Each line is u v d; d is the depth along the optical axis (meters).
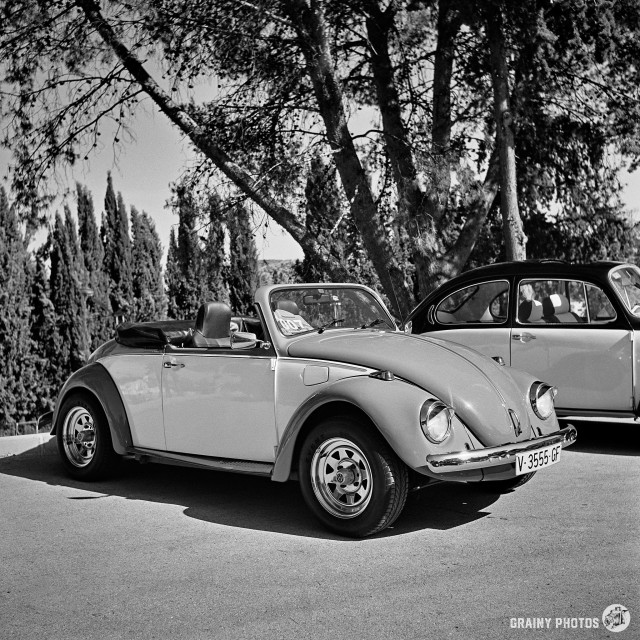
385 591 3.87
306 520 5.23
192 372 5.71
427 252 13.31
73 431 6.59
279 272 14.59
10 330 19.95
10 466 7.27
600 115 14.65
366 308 6.27
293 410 5.14
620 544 4.41
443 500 5.59
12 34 13.34
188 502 5.80
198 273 14.15
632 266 7.72
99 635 3.49
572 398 7.20
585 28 12.99
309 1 12.68
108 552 4.67
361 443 4.64
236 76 13.55
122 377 6.18
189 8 12.69
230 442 5.50
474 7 12.47
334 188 14.90
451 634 3.35
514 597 3.72
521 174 15.45
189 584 4.09
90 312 25.59
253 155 13.92
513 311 7.55
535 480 6.06
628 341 6.95
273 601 3.81
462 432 4.70
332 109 13.20
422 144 13.48
